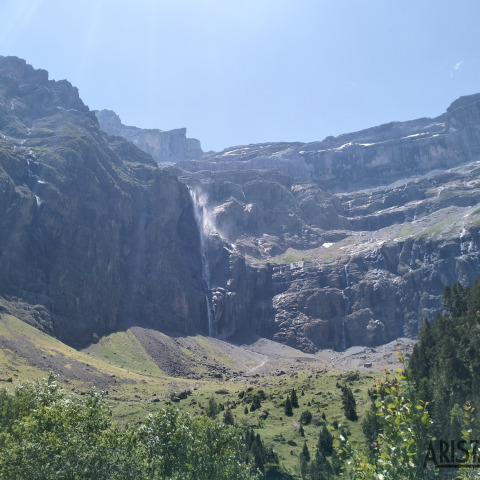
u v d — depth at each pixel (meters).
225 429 54.75
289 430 90.69
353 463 21.44
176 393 145.62
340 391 122.06
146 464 44.22
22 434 39.44
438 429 40.59
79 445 37.50
